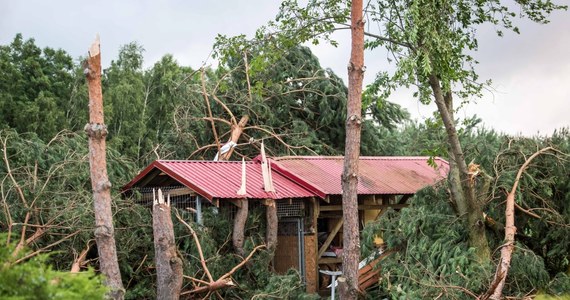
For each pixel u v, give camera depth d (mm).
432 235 14648
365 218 19359
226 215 16625
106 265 12211
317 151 23688
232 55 16875
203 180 16812
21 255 6492
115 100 36062
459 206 14820
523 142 15258
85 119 34062
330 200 18594
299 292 15617
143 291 15320
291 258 17531
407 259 14188
